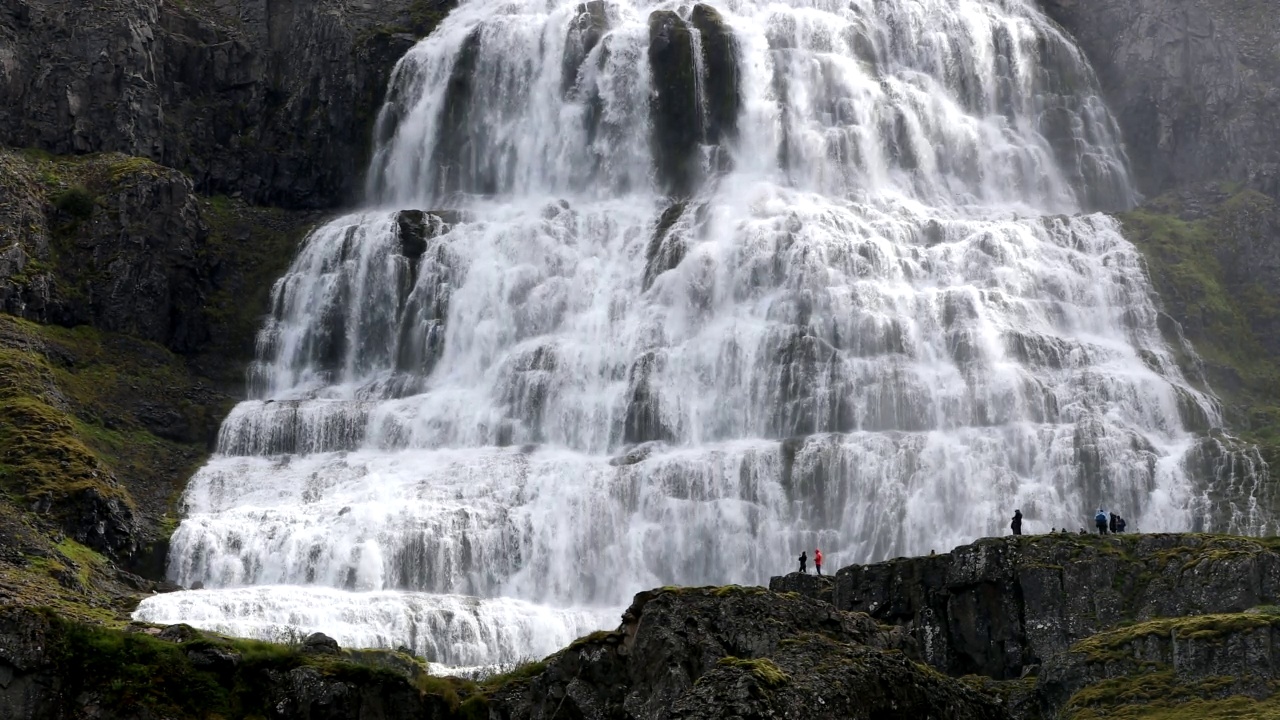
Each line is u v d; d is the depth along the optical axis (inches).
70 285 4768.7
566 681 2277.3
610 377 4645.7
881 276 4729.3
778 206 4955.7
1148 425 4352.9
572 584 4008.4
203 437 4576.8
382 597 3622.0
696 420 4478.3
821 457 4101.9
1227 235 5128.0
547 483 4175.7
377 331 5022.1
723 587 2267.5
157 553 3909.9
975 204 5334.6
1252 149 5398.6
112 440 4365.2
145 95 5413.4
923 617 2915.8
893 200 5162.4
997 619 2874.0
